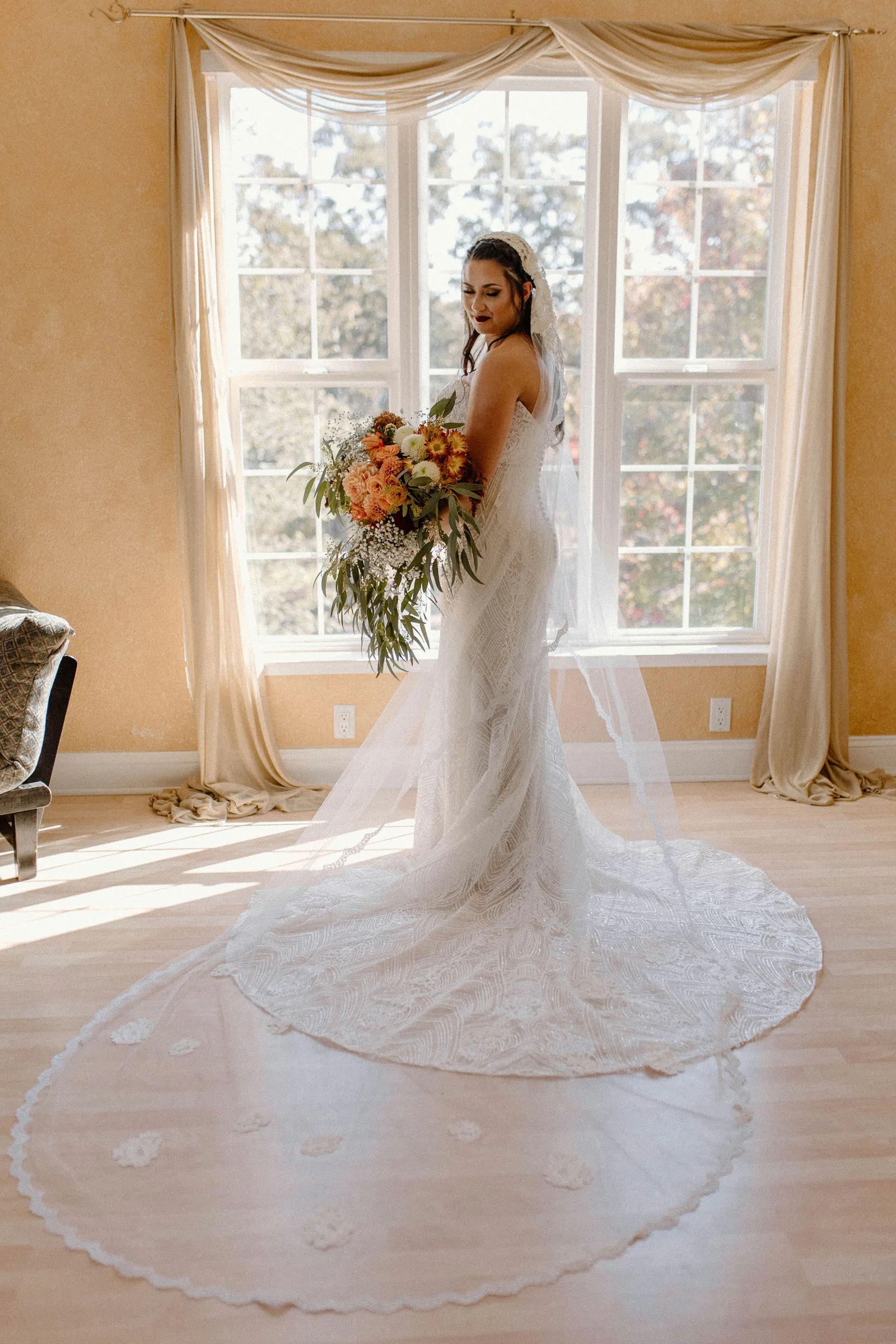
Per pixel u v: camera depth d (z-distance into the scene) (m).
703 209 4.11
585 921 2.66
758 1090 2.19
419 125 3.92
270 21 3.78
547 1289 1.67
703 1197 1.87
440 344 4.12
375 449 2.56
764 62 3.83
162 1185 1.90
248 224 4.01
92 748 4.19
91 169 3.82
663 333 4.18
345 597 2.78
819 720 4.15
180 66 3.69
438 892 2.73
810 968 2.68
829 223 3.90
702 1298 1.66
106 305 3.91
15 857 3.41
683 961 2.62
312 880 2.75
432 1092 2.15
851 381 4.16
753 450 4.29
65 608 4.09
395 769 2.82
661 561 4.34
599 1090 2.15
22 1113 2.10
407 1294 1.66
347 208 4.02
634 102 4.00
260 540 4.23
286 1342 1.58
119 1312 1.64
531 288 2.66
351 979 2.53
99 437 3.99
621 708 2.81
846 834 3.70
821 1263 1.73
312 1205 1.84
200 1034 2.36
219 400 3.89
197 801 3.93
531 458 2.68
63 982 2.65
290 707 4.20
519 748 2.70
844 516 4.07
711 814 3.92
